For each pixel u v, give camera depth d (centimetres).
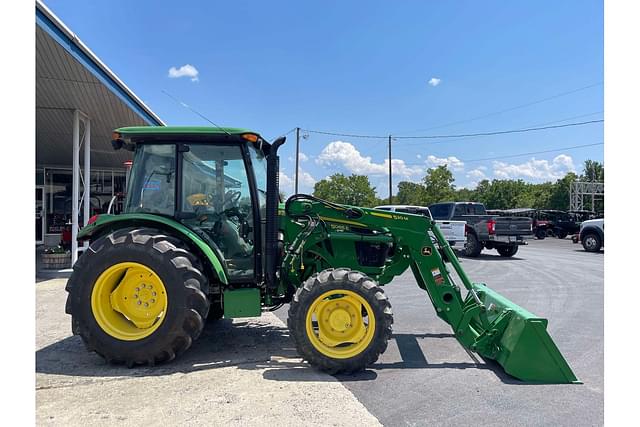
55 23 656
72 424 309
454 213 1636
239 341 517
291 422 315
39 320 611
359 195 5662
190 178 470
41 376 401
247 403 346
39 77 811
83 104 977
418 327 595
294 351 482
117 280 438
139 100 1013
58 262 1022
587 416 330
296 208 500
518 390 378
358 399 357
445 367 436
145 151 469
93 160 1647
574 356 475
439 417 327
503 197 5919
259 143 486
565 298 807
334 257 511
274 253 450
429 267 477
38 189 1702
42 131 1220
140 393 363
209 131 461
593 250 1828
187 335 420
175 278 418
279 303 509
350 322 424
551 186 5453
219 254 456
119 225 472
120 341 418
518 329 409
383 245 512
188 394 362
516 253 1764
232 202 474
